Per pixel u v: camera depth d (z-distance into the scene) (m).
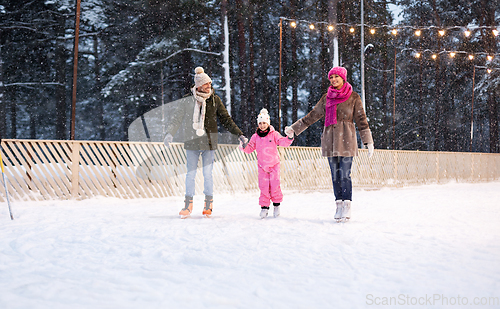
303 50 31.50
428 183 15.03
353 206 6.03
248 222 4.11
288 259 2.46
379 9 28.00
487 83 30.61
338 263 2.37
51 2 21.83
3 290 1.85
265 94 28.42
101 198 6.64
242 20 22.42
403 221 4.19
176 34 21.78
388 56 28.81
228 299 1.73
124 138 23.48
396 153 13.52
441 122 36.34
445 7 32.84
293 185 10.11
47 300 1.73
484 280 2.00
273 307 1.66
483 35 30.84
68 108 25.06
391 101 36.53
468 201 6.94
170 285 1.95
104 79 24.98
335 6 16.19
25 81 23.88
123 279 2.04
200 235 3.29
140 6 23.12
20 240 3.04
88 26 24.69
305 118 4.72
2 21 21.88
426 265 2.31
